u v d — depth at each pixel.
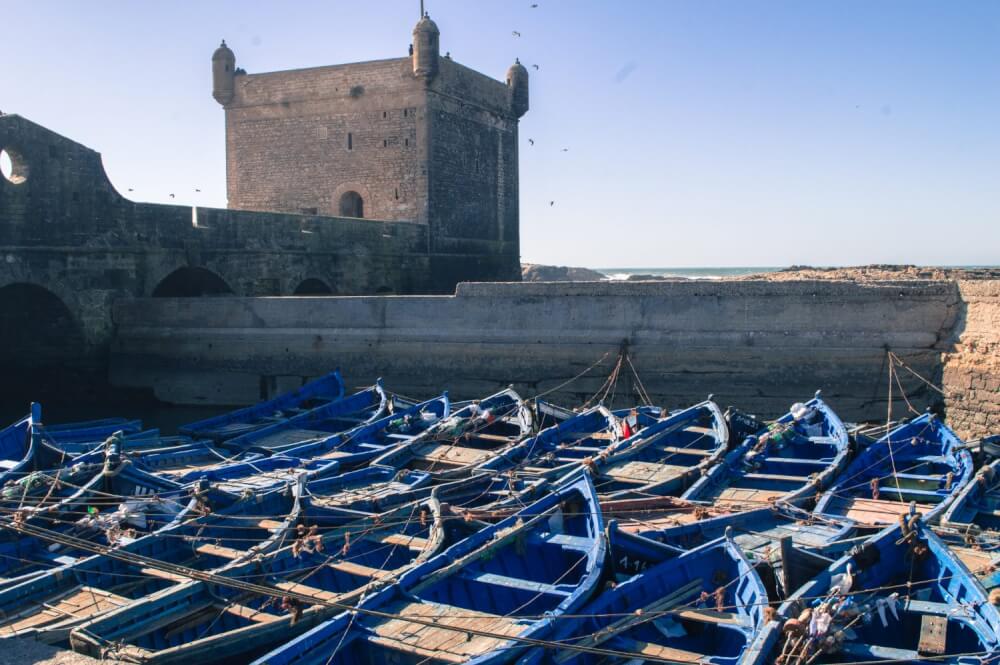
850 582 10.02
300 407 24.25
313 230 35.31
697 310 24.19
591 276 143.62
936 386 21.97
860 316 22.66
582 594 10.16
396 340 27.66
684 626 10.36
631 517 13.91
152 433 21.45
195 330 29.59
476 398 26.69
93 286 28.50
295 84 44.31
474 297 26.77
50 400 29.47
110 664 8.75
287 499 14.91
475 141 46.44
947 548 10.62
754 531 13.18
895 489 15.32
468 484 15.55
